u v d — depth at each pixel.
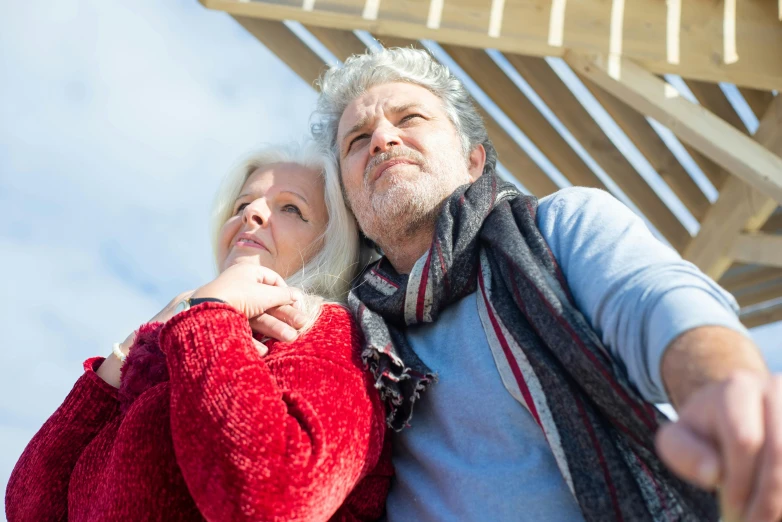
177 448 1.04
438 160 1.59
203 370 1.08
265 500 0.98
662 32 2.65
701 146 2.58
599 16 2.63
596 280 1.09
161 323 1.43
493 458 1.16
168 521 1.11
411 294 1.33
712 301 0.93
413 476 1.25
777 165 2.52
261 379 1.08
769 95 3.13
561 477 1.10
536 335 1.16
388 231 1.57
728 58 2.66
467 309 1.32
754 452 0.60
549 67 3.08
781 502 0.59
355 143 1.71
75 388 1.40
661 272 1.00
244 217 1.70
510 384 1.17
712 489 0.95
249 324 1.31
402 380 1.25
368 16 2.51
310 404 1.10
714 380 0.79
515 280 1.22
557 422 1.08
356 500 1.25
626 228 1.19
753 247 3.26
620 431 1.03
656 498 0.98
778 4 2.75
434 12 2.54
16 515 1.32
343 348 1.25
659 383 0.89
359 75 1.79
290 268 1.68
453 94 1.78
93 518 1.14
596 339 1.06
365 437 1.15
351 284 1.71
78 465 1.28
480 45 2.58
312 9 2.51
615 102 3.11
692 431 0.66
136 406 1.18
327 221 1.75
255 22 2.86
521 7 2.59
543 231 1.31
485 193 1.44
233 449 1.00
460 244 1.34
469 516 1.12
